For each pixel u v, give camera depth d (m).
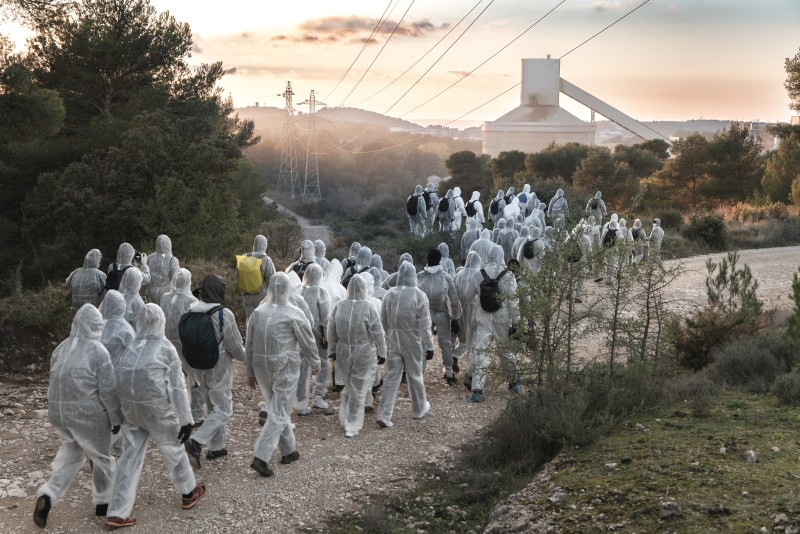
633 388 9.20
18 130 20.58
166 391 6.67
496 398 10.75
